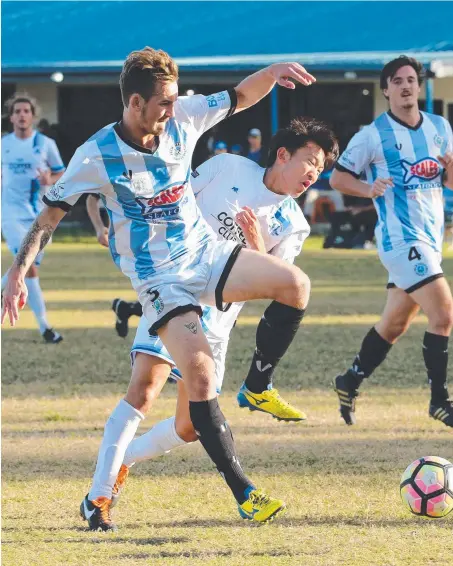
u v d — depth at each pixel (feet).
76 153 32.12
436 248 48.91
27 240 32.60
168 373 34.58
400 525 32.83
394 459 41.47
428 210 49.06
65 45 169.58
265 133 194.08
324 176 176.86
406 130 49.39
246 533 32.14
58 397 55.31
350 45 157.79
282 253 37.32
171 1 172.35
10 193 76.89
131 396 34.35
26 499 36.50
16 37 171.94
